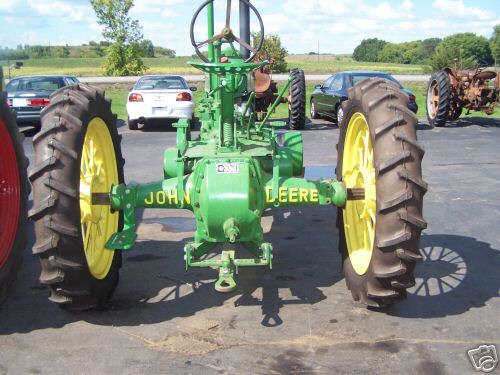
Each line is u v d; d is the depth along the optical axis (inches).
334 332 141.4
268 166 171.9
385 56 3757.4
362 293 146.8
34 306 160.7
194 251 146.9
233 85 158.6
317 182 157.6
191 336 140.7
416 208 131.1
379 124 135.3
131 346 136.3
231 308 156.9
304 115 551.5
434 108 578.9
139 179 343.6
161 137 531.8
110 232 167.9
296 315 151.6
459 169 353.7
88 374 124.4
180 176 154.3
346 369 124.5
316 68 2283.5
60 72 2058.3
